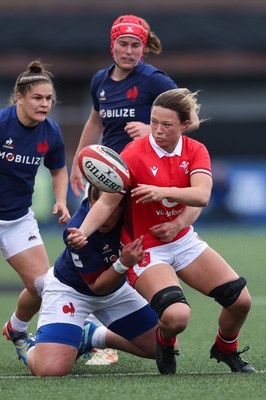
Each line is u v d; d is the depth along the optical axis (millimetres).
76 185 28047
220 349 22594
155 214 21328
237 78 92312
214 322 32094
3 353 27266
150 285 21078
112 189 20438
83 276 22062
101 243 21812
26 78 23797
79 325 22469
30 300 24734
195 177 21219
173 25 92500
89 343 23984
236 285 21375
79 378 21547
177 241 21625
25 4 95750
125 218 21734
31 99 23797
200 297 38719
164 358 22016
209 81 92750
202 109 92875
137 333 23188
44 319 22484
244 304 21516
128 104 26703
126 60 26328
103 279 21750
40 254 25016
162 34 91438
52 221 71938
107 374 22859
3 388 20047
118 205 21375
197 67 90188
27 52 90750
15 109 24531
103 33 91562
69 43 90625
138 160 21297
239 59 90375
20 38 91188
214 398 18453
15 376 22688
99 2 96625
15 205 24953
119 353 27109
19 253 24906
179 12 94625
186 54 90312
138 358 26125
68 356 22109
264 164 74812
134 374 22672
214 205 75062
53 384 20469
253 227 73938
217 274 21547
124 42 26250
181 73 90688
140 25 26422
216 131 86062
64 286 22484
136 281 21391
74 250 21922
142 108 26688
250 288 39469
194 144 21641
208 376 21484
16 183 24797
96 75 27578
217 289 21453
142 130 25391
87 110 91188
